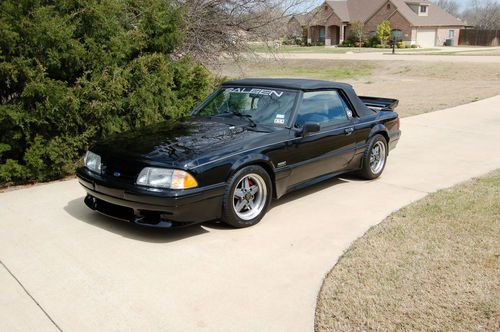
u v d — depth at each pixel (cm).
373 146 667
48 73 661
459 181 664
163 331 326
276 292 374
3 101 662
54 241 465
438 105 1500
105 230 492
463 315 331
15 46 620
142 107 744
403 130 1069
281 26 1291
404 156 824
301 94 566
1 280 392
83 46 681
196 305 356
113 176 475
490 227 481
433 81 2534
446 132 1043
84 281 390
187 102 840
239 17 1217
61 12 685
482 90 1945
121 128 741
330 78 2828
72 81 703
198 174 449
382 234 473
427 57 3847
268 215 538
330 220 523
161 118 788
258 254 439
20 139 658
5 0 612
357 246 447
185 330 327
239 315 344
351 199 593
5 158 670
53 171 673
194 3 1132
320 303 354
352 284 377
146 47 805
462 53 4381
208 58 1188
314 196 606
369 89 2220
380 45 5931
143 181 450
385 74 3050
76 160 710
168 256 433
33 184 662
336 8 6538
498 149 873
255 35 1261
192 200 446
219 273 404
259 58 1323
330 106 609
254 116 568
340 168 624
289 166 535
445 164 766
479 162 775
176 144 489
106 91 697
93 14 688
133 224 509
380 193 617
